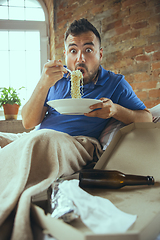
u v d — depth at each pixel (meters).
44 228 0.50
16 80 2.84
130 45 1.96
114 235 0.40
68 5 2.37
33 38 2.86
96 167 0.85
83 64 1.11
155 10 1.84
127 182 0.71
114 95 1.19
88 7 2.22
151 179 0.71
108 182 0.71
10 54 2.84
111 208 0.51
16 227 0.50
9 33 2.83
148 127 0.92
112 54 2.06
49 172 0.73
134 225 0.46
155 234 0.49
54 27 2.47
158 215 0.51
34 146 0.74
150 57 1.85
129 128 0.97
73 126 1.10
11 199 0.58
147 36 1.87
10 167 0.73
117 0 2.04
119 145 0.93
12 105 2.20
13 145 0.79
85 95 1.16
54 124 1.13
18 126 2.15
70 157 0.85
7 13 2.81
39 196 0.63
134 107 1.22
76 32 1.12
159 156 0.80
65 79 1.19
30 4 2.84
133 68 1.94
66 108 0.86
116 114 1.07
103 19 2.12
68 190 0.55
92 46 1.12
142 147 0.86
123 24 2.00
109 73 1.24
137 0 1.92
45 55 2.80
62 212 0.48
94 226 0.44
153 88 1.83
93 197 0.55
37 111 1.12
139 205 0.57
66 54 1.17
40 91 1.04
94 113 0.93
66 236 0.44
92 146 1.03
